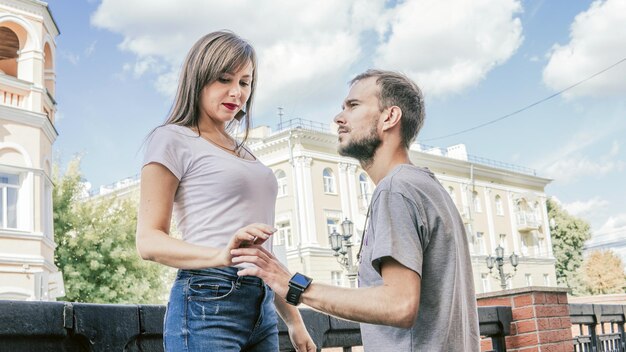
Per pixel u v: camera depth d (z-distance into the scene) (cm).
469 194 3881
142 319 186
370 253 168
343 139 187
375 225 166
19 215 1519
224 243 168
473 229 3812
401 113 182
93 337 171
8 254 1459
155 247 157
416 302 155
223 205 170
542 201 4466
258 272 159
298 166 3056
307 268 2948
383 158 184
